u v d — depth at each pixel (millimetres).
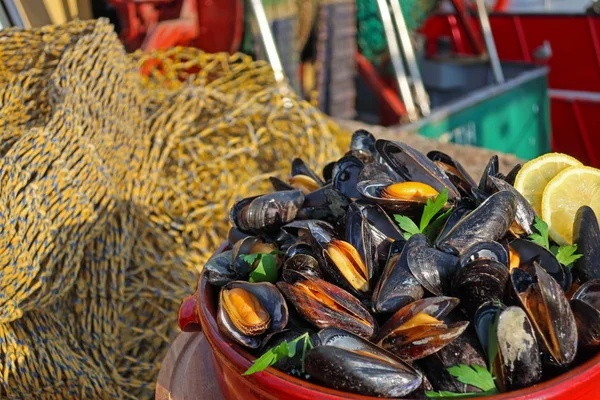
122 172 880
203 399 532
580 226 476
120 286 822
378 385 399
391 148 518
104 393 738
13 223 675
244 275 495
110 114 861
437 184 502
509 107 2150
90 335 793
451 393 395
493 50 2363
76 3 1677
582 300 431
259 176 998
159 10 1754
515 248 462
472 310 434
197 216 943
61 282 738
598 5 2312
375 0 2137
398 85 2223
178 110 1015
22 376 706
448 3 2768
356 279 457
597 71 2400
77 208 744
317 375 412
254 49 1801
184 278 868
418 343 413
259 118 1092
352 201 506
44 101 887
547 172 544
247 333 440
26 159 697
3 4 1487
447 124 1887
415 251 445
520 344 399
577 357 423
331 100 2152
